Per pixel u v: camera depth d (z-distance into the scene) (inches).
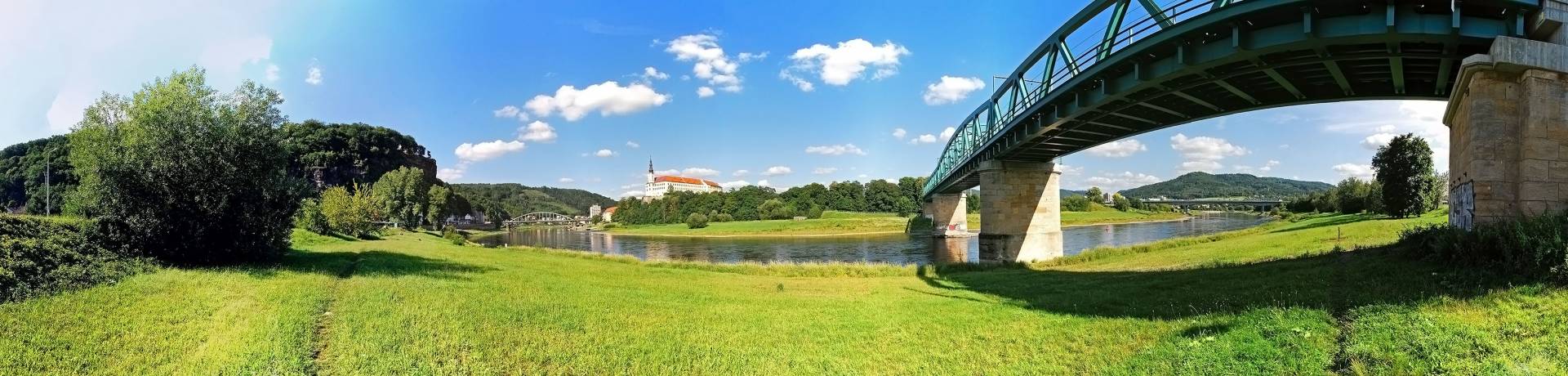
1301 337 348.2
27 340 370.0
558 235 5438.0
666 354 397.7
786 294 761.6
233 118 848.9
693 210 6727.4
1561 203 545.0
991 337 438.9
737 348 417.4
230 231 821.2
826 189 7268.7
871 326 494.6
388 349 385.1
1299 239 1316.4
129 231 749.9
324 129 6176.2
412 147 7795.3
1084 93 1082.1
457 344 401.1
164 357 362.0
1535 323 322.7
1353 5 666.2
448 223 6412.4
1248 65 826.8
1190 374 312.5
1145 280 770.8
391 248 1599.4
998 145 1790.1
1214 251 1242.6
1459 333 320.2
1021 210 1950.1
